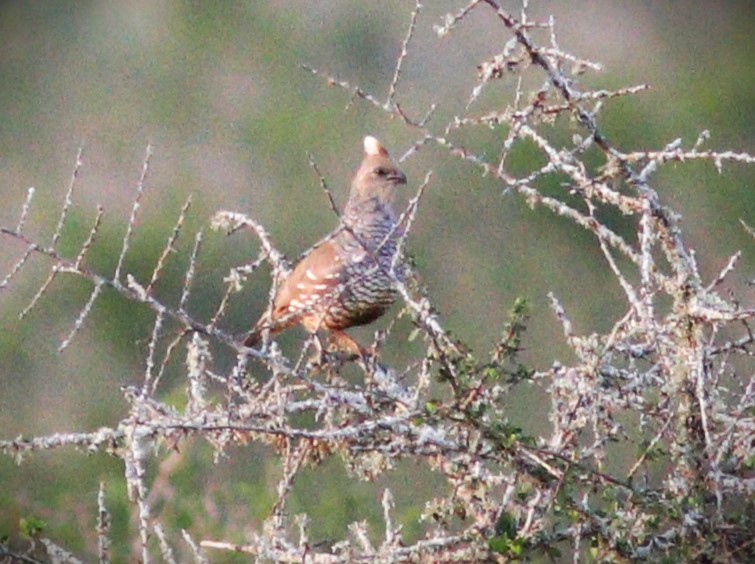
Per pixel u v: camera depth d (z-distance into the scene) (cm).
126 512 1073
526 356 1645
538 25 828
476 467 877
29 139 2073
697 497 855
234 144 2031
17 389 1638
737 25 2098
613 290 1772
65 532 1081
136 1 2145
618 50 2077
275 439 883
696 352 847
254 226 992
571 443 871
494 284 1786
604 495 859
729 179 1862
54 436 837
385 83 2038
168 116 2072
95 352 1667
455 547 888
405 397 884
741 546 844
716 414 863
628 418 1038
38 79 2109
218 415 852
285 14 2105
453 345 856
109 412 1609
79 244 1817
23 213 823
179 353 1617
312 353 1244
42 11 2116
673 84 2067
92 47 2134
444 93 1994
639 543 859
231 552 1048
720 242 1841
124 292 820
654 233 867
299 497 1088
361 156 1992
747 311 838
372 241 1141
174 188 1955
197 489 1076
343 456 877
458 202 1839
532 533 864
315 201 1953
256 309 1741
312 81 2083
